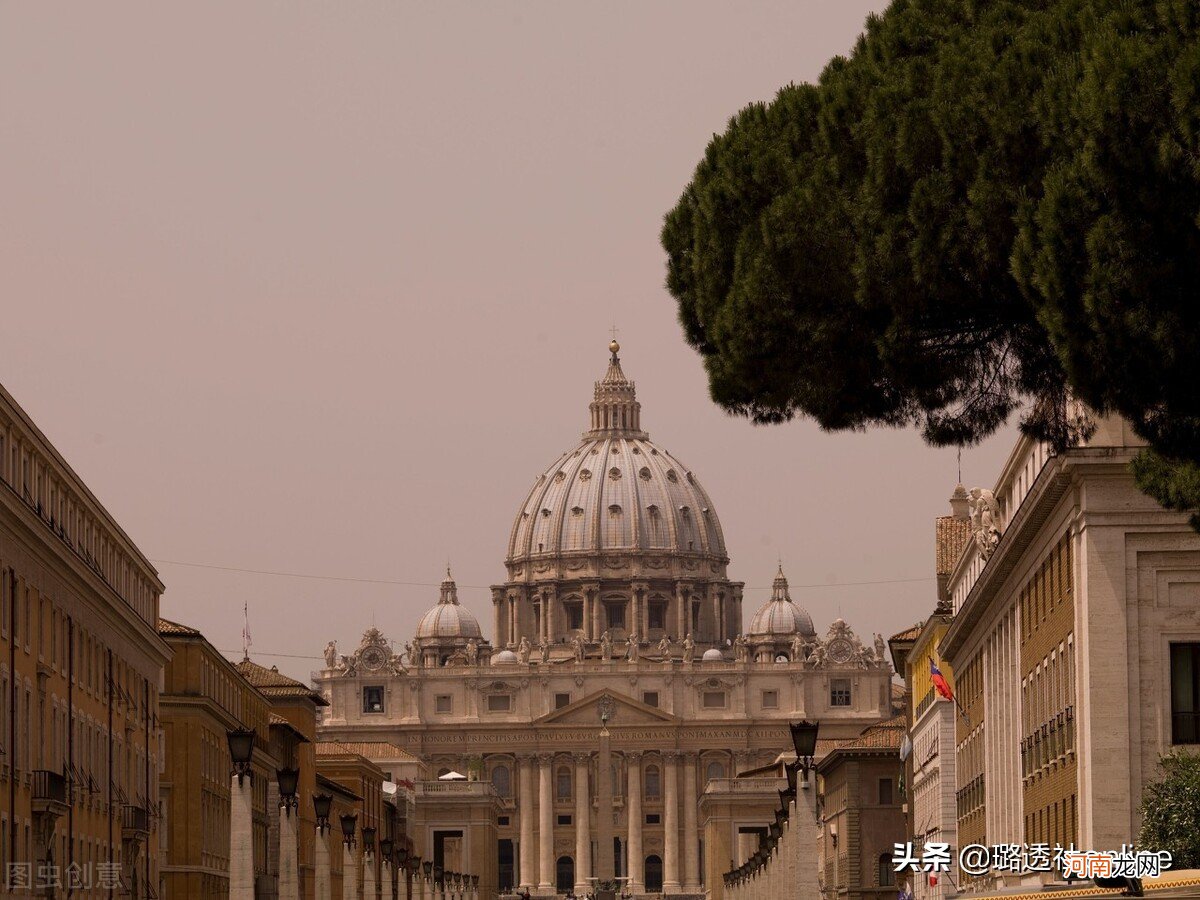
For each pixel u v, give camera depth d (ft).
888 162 407.03
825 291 418.92
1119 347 369.09
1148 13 376.27
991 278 400.06
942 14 423.64
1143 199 362.33
